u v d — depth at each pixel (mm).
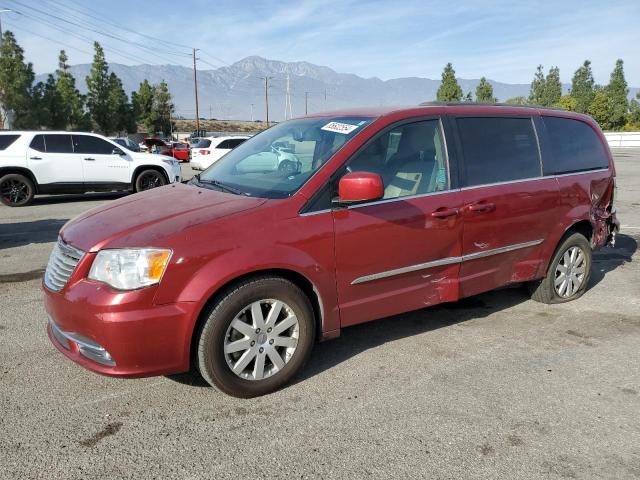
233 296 3094
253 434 2932
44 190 12266
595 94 62719
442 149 4027
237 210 3242
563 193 4754
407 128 3889
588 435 2951
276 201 3336
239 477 2574
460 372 3688
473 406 3236
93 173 12781
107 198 13883
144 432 2943
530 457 2748
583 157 5113
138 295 2881
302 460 2705
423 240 3811
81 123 45594
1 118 34156
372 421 3061
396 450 2793
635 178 17984
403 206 3695
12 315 4742
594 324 4637
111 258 2939
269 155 3994
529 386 3494
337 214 3426
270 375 3338
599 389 3473
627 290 5648
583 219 4988
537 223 4570
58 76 45250
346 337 4293
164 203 3543
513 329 4492
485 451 2793
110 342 2889
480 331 4438
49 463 2664
